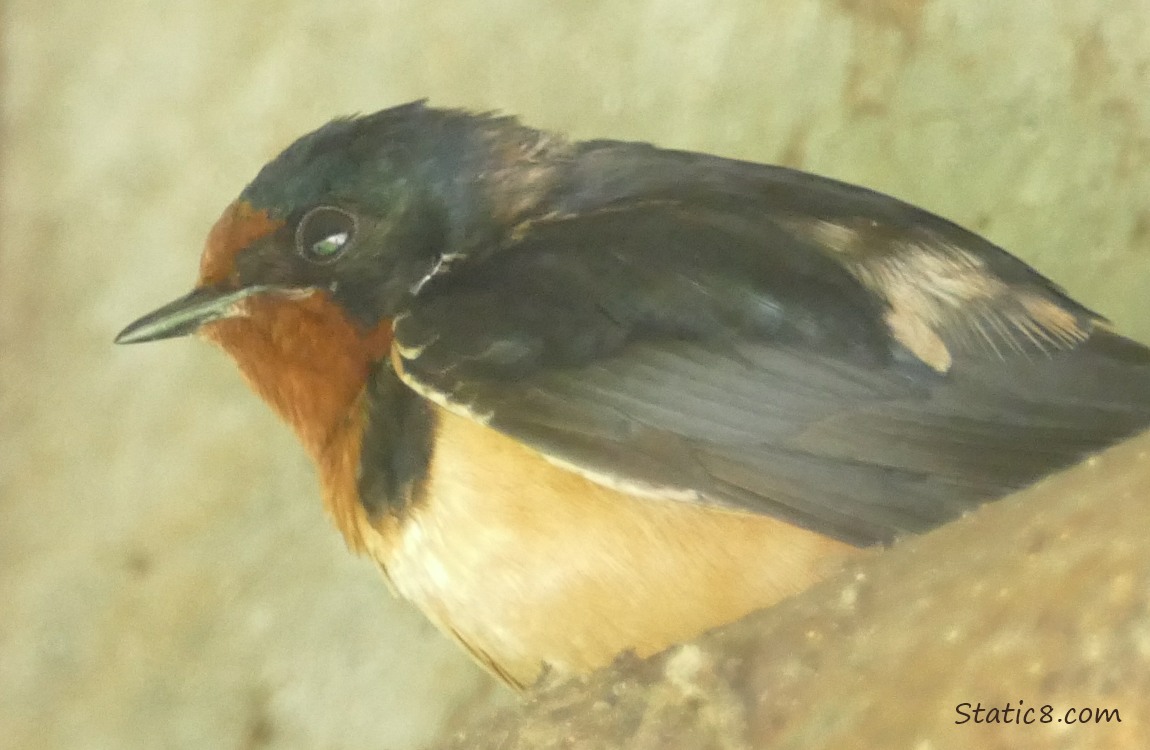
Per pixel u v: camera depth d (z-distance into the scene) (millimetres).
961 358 1175
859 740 1145
